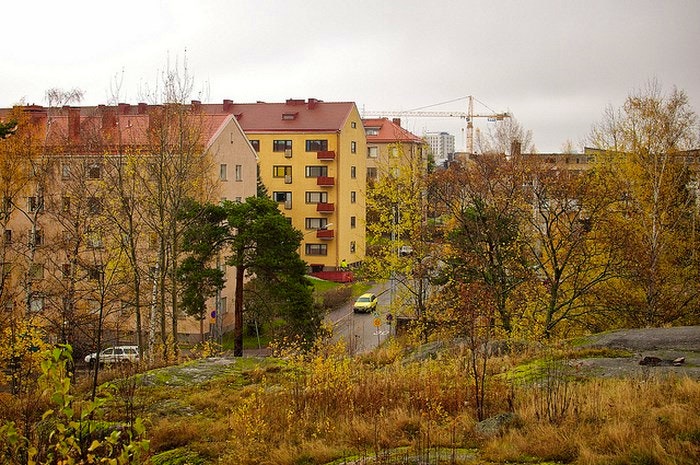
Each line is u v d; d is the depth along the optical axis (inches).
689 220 1167.0
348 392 490.0
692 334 684.7
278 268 1211.9
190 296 1173.1
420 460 331.9
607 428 340.5
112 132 1473.9
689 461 285.7
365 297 1827.0
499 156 1406.3
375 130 3139.8
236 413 466.3
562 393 430.6
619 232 988.6
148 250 1217.4
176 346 983.0
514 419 392.5
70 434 268.2
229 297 1695.4
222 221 1270.9
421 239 1126.4
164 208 1050.7
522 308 956.6
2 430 259.1
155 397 569.0
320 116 2468.0
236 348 1197.1
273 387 589.0
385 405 469.4
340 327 1574.8
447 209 1152.2
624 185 1147.9
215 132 1728.6
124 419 468.8
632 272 991.6
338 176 2396.7
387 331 1503.4
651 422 344.8
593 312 1013.8
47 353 232.8
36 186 1328.7
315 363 566.3
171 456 408.5
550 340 802.2
